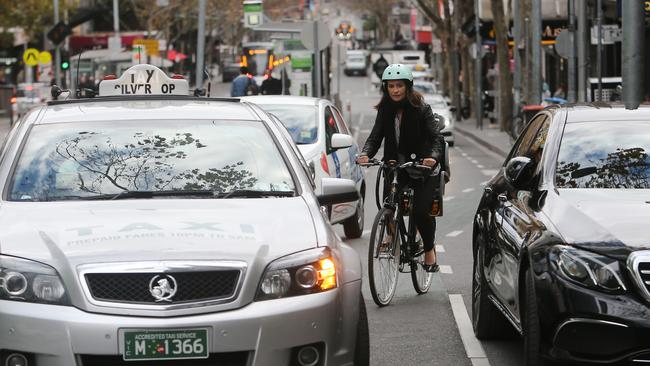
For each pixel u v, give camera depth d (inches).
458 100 5748.0
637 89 1941.4
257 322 592.4
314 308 606.5
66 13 6560.0
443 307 1036.5
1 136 3656.5
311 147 1428.4
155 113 769.6
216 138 746.8
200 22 3612.2
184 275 594.9
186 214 655.1
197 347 587.2
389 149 1045.2
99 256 596.4
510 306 766.5
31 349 585.3
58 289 592.1
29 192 695.7
